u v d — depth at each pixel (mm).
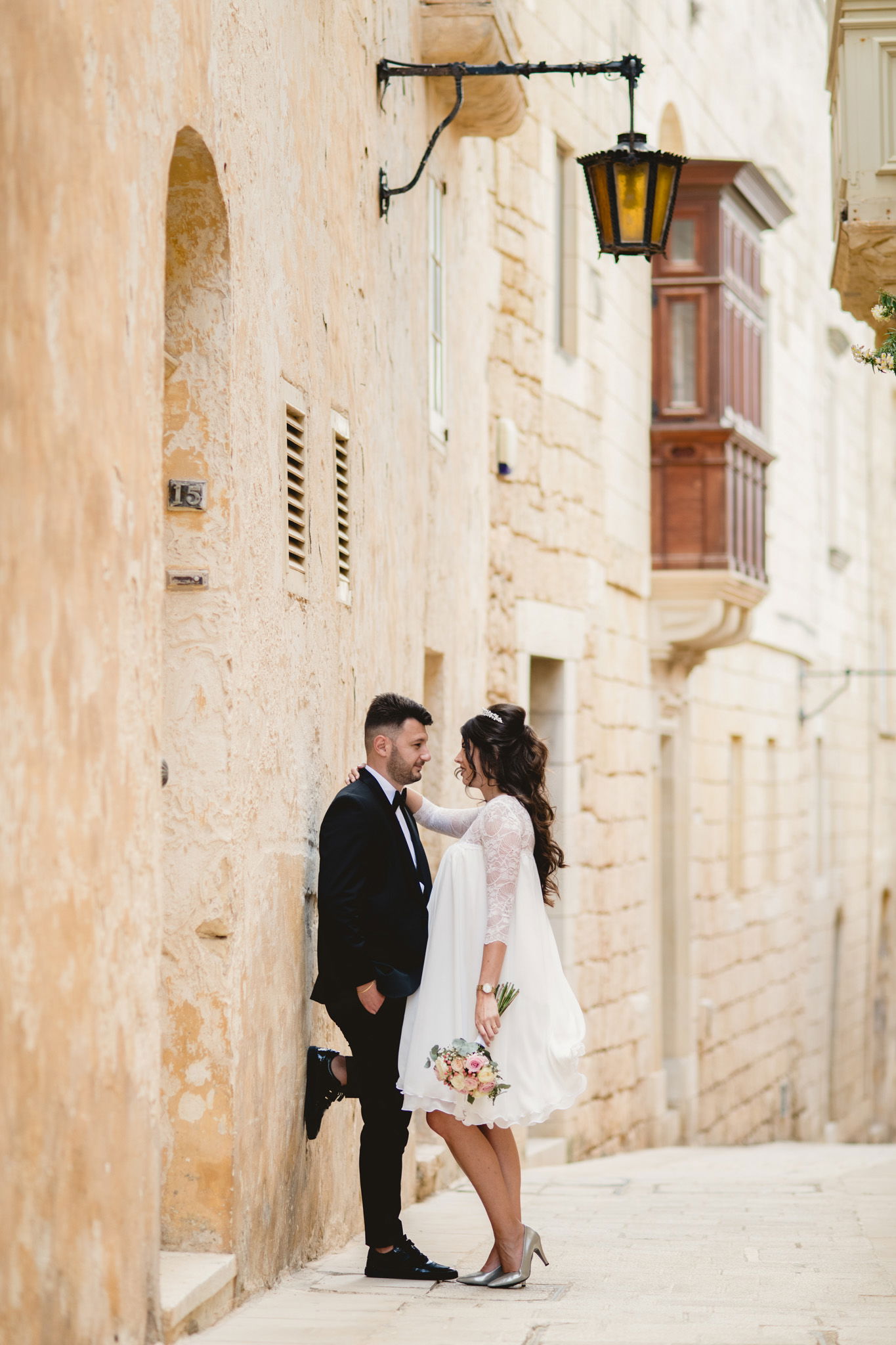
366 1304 4973
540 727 11922
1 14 3373
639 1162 11875
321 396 6121
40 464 3512
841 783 22359
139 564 4078
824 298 21188
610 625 12984
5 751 3340
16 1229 3387
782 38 18969
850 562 22969
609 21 13203
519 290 11125
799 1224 7020
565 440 11969
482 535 10164
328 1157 6105
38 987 3482
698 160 13953
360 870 5383
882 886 25031
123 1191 3943
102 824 3826
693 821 15180
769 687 18359
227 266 4852
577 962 11898
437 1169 8539
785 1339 4512
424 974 5297
